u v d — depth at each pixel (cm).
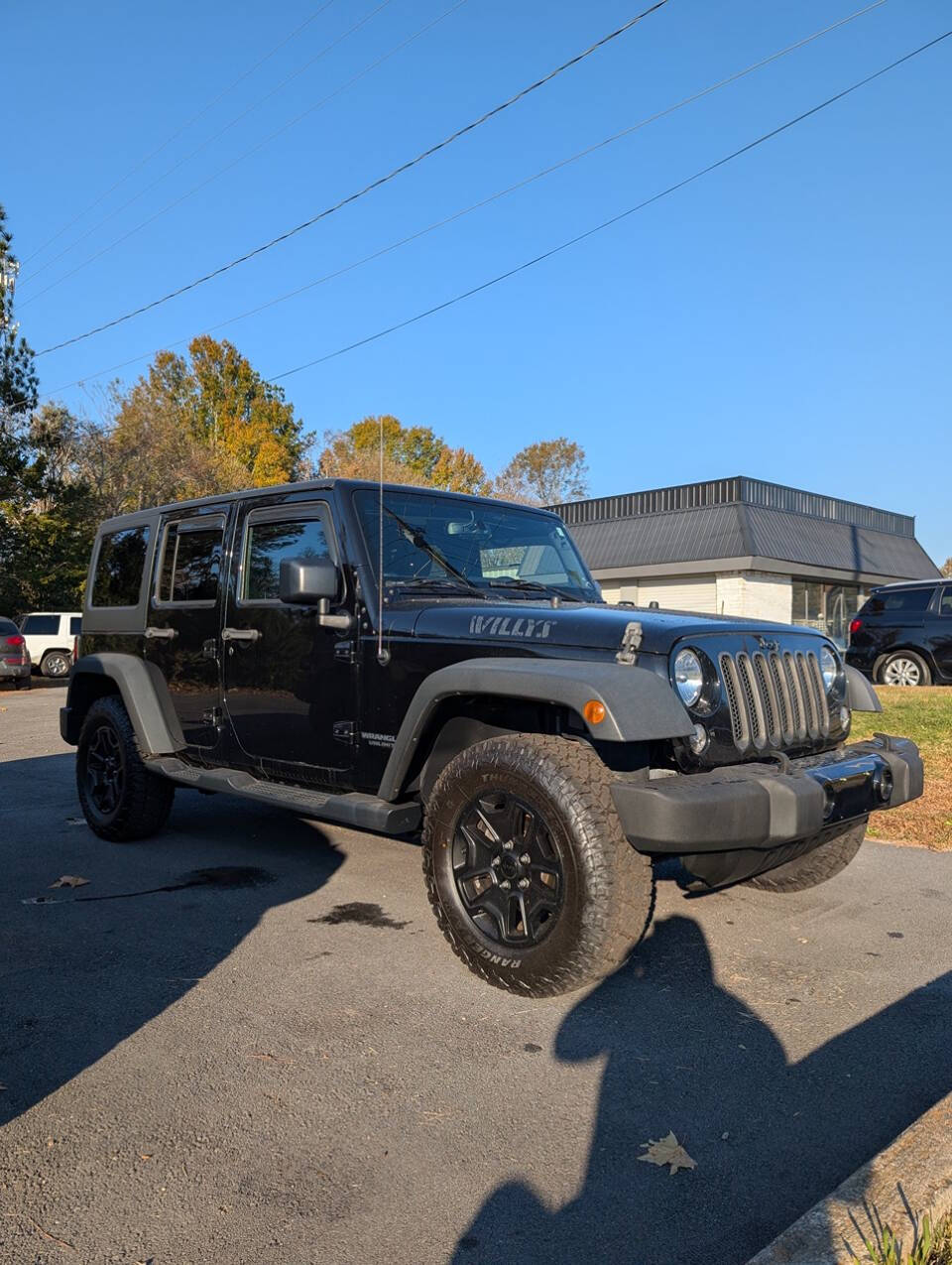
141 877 508
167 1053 302
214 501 531
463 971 373
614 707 319
